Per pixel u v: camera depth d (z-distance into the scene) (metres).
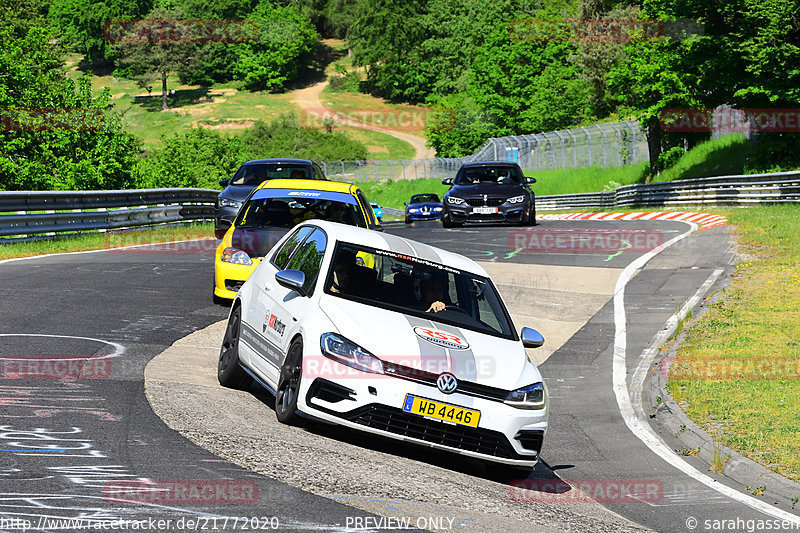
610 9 121.31
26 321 15.31
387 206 122.94
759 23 51.09
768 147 54.53
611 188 78.00
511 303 22.72
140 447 8.68
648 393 15.62
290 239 12.82
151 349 14.09
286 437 9.82
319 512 7.41
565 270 26.86
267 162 33.16
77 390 10.83
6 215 29.19
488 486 9.75
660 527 9.09
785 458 11.49
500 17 192.88
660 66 62.75
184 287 21.20
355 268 11.09
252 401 11.67
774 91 51.25
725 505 10.05
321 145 182.38
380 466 9.40
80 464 7.97
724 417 13.51
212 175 96.88
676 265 27.44
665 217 46.66
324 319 10.23
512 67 133.12
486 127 136.38
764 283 23.84
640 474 11.30
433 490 8.88
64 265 24.03
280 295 11.40
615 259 28.77
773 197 43.91
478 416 9.83
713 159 69.50
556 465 11.62
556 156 93.88
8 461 7.87
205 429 9.64
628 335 19.77
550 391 15.86
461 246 31.95
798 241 29.81
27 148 63.56
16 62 67.31
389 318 10.44
